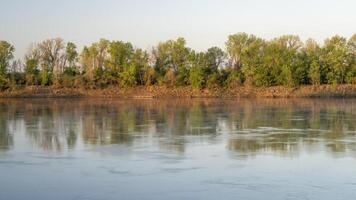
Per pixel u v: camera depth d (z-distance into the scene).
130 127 45.22
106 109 68.56
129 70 113.62
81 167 27.09
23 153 31.59
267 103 81.12
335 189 22.17
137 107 72.62
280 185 22.94
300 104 77.69
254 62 111.62
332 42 110.00
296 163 27.75
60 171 26.14
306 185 22.89
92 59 117.75
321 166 26.88
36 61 119.62
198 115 57.56
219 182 23.58
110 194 21.86
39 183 23.72
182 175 25.03
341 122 48.75
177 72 117.75
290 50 114.38
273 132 41.12
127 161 28.64
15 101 92.88
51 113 61.88
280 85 110.19
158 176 24.84
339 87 107.81
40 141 36.66
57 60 121.44
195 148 33.00
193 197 21.28
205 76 112.06
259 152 31.38
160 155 30.44
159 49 119.69
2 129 44.22
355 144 34.31
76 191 22.34
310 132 40.97
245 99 97.31
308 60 112.06
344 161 28.16
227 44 119.38
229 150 32.16
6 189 22.75
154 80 116.38
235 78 111.19
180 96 109.62
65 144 35.16
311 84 111.12
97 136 39.12
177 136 38.88
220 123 48.34
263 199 20.83
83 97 110.38
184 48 118.44
